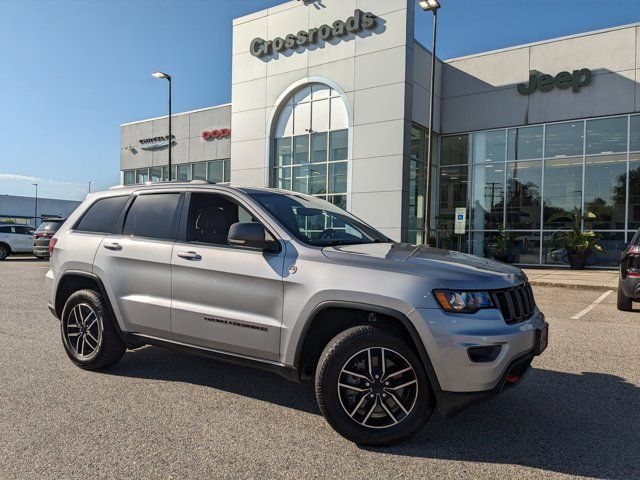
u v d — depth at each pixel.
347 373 3.22
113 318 4.47
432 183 20.92
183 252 4.04
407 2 17.73
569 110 18.25
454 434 3.41
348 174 19.11
